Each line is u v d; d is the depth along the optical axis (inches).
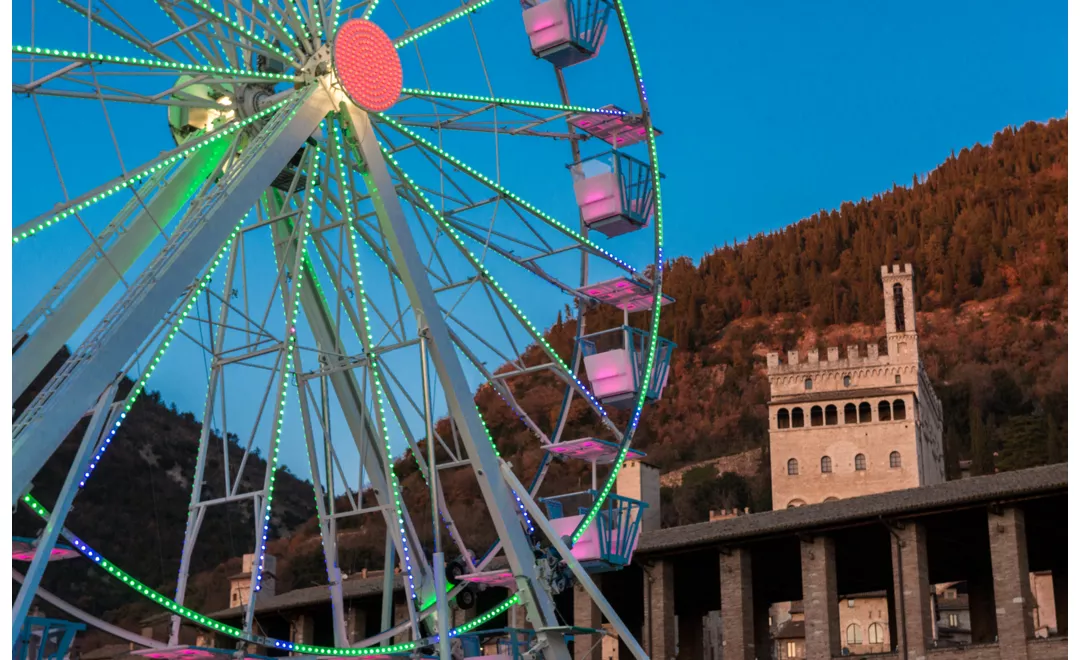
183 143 1348.4
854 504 2444.6
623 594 3058.6
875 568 2876.5
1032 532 2495.1
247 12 1461.6
